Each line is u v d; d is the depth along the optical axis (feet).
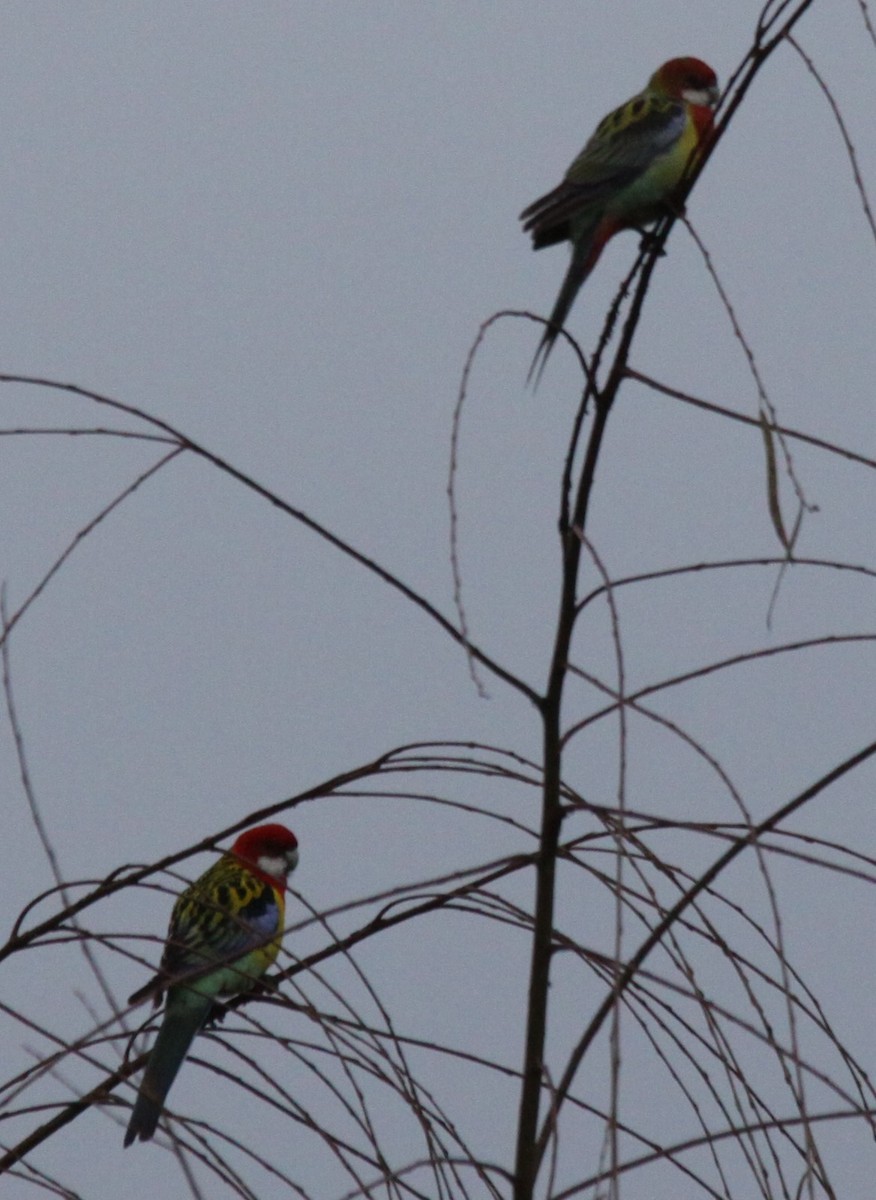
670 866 20.61
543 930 20.13
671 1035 19.66
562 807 20.24
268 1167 17.75
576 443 21.15
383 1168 18.44
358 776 21.48
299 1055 18.71
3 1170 19.63
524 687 20.72
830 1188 17.42
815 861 16.85
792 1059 15.65
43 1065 17.33
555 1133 16.28
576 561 20.90
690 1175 19.01
